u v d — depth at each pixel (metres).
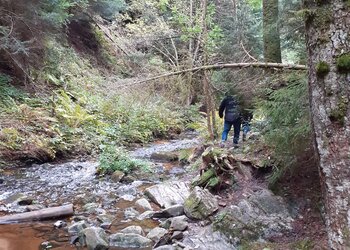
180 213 5.40
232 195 5.50
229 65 5.76
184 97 7.07
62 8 11.93
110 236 4.65
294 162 5.12
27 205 6.01
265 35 6.98
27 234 4.84
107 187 7.26
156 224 5.25
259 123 6.41
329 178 2.24
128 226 5.15
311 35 2.32
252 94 6.07
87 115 11.63
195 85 6.93
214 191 5.75
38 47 11.30
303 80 4.67
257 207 5.00
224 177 5.89
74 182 7.57
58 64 13.44
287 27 5.96
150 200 6.35
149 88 6.77
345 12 2.16
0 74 10.75
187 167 8.55
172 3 16.34
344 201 2.17
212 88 6.75
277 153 5.30
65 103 11.45
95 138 11.07
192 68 6.52
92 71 16.03
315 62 2.30
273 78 5.41
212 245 4.42
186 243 4.46
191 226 4.93
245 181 5.73
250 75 5.66
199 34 10.00
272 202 5.07
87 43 17.78
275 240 4.49
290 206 5.01
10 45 9.80
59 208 5.54
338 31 2.18
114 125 12.66
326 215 2.34
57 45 14.10
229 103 8.41
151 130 13.85
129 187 7.04
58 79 13.26
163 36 14.95
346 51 2.15
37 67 12.16
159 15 18.12
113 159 8.39
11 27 9.78
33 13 10.48
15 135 8.80
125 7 18.56
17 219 5.25
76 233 4.88
